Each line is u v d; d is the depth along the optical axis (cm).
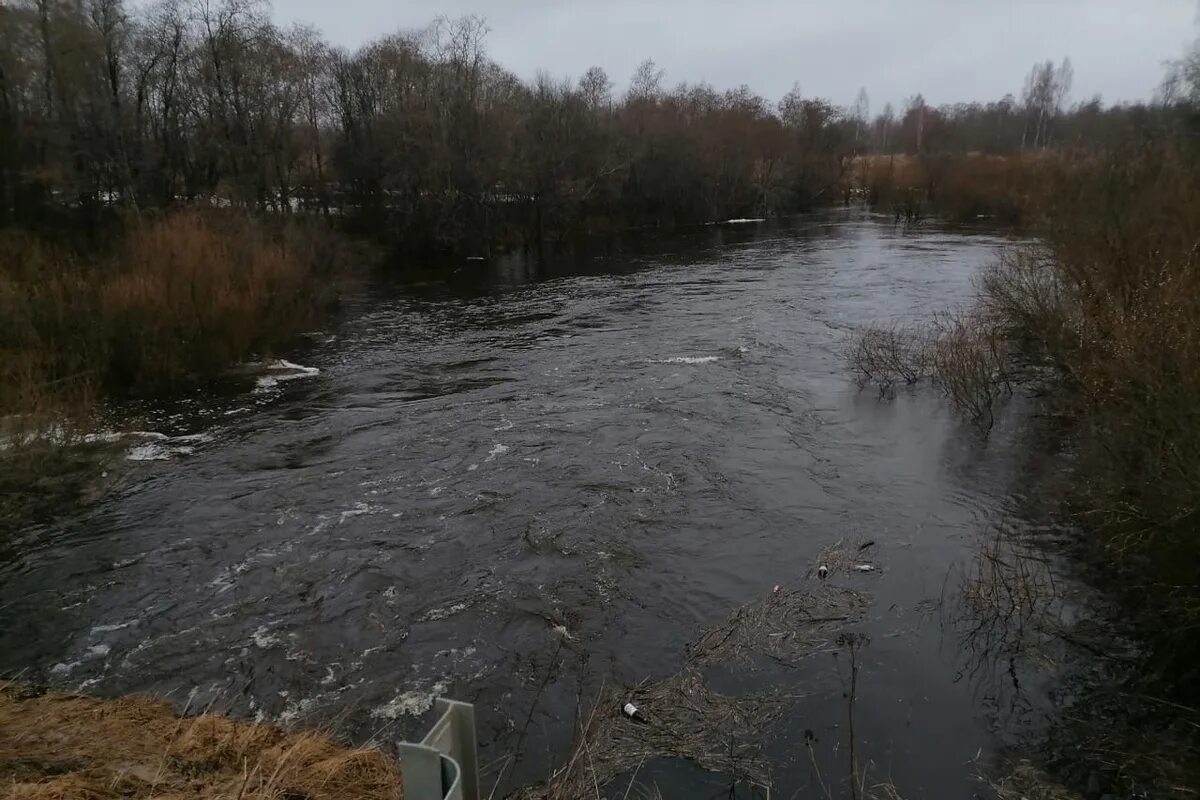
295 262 2509
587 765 563
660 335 2173
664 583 855
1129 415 821
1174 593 696
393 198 4094
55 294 1730
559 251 4534
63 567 937
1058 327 1364
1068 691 654
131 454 1333
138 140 3073
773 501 1062
